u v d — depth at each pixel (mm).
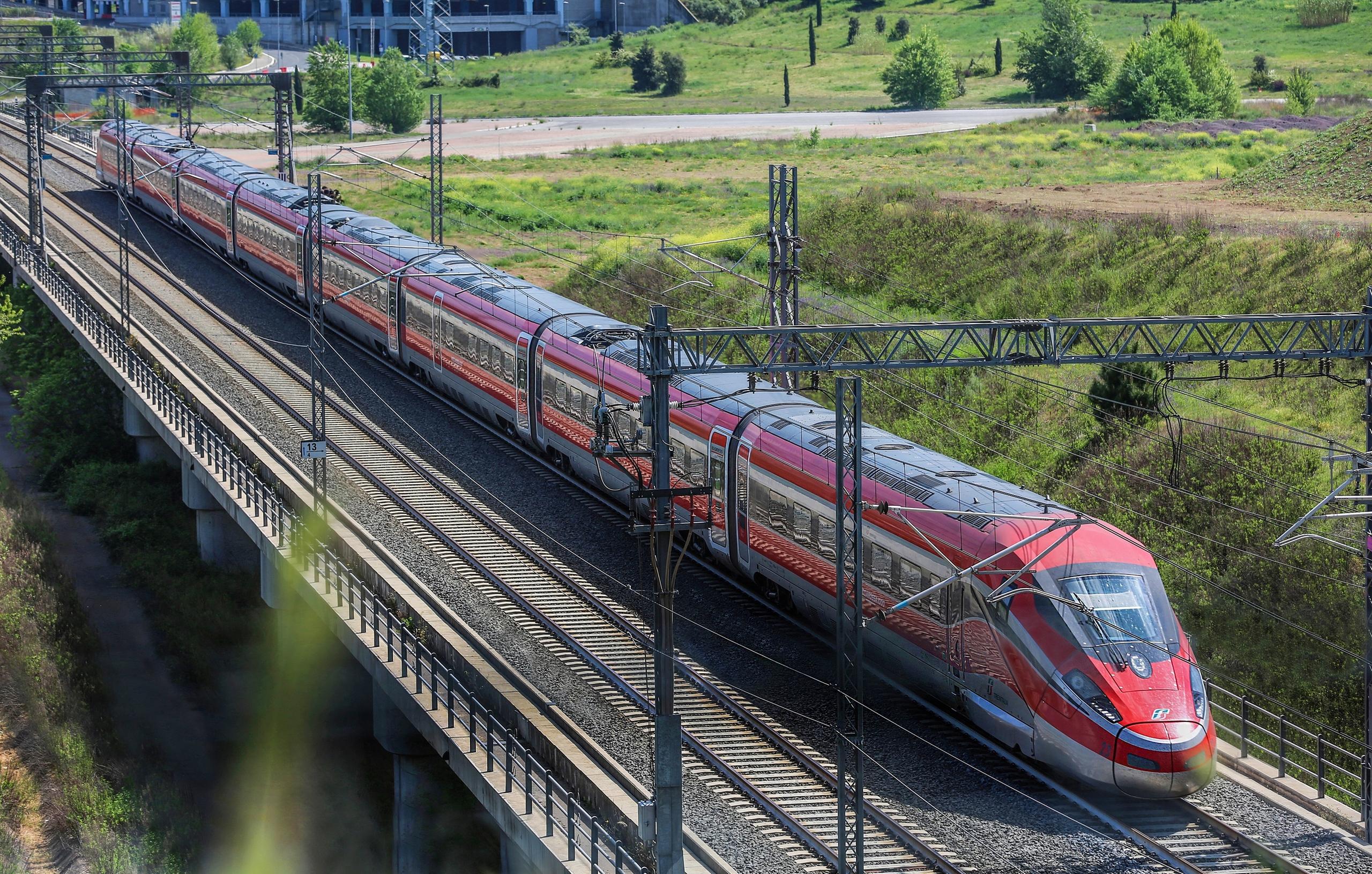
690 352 71875
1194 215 181000
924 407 144000
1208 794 75750
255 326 175375
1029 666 76438
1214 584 107562
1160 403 128500
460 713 84625
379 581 103562
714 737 82312
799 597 97312
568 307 136875
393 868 97312
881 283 184125
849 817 72750
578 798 75312
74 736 109500
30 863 95812
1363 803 72438
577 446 123875
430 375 152750
